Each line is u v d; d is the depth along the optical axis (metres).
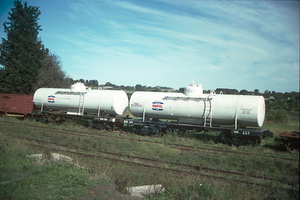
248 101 16.33
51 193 7.35
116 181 8.78
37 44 36.66
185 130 18.56
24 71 35.19
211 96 17.80
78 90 24.47
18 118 27.06
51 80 38.38
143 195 7.90
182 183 8.73
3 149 11.12
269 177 9.28
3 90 33.47
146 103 19.91
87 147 14.05
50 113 24.89
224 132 17.08
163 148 14.40
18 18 33.25
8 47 33.97
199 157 12.43
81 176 8.66
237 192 8.06
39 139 15.59
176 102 18.64
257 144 15.97
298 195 7.09
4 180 7.98
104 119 21.42
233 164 11.45
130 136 18.73
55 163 9.85
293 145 13.59
